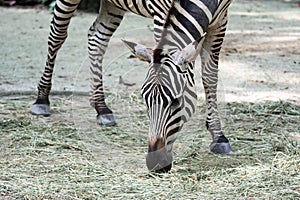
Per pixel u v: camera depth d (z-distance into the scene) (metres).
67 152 10.32
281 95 14.24
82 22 24.42
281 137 11.03
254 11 27.98
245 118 12.29
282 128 11.67
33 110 12.52
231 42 20.83
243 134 11.26
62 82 15.13
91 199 8.37
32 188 8.73
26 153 10.25
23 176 9.20
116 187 8.73
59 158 10.03
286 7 29.47
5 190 8.65
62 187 8.76
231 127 11.63
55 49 12.41
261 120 12.13
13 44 20.02
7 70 16.33
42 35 21.72
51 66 12.48
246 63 17.59
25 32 22.25
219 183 8.87
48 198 8.41
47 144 10.69
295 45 20.41
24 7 27.88
